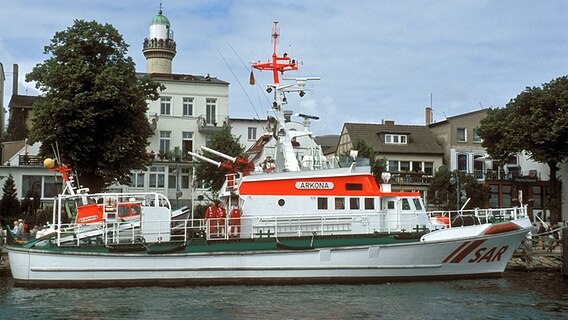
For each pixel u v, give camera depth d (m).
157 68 56.75
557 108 45.81
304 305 18.31
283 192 21.97
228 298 19.05
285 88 23.81
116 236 20.86
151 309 17.69
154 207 21.30
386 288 20.86
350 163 23.53
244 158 23.42
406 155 54.66
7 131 54.47
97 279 20.38
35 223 35.34
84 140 28.88
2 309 17.61
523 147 45.97
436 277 22.20
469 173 52.22
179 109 48.84
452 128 56.28
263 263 20.80
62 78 28.89
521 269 28.02
